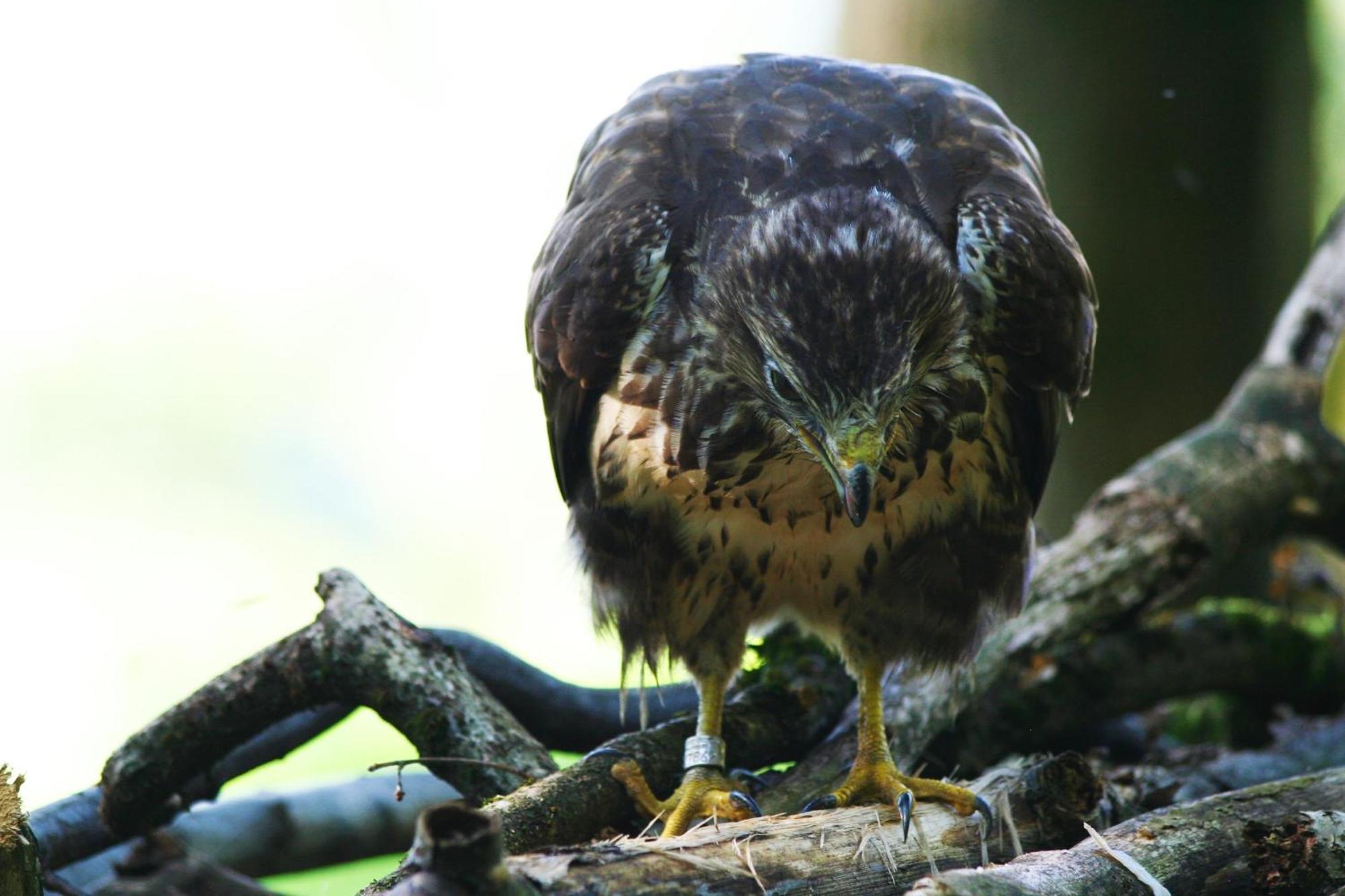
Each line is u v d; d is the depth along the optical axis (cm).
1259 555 1552
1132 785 977
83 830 925
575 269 880
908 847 721
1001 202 859
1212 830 710
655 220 862
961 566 915
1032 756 840
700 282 852
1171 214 1673
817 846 686
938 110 917
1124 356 1675
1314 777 761
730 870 645
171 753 875
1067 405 912
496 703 875
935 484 887
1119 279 1677
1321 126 2111
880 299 792
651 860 631
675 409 860
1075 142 1675
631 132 920
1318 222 2116
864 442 784
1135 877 668
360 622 866
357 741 2014
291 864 1054
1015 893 617
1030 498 936
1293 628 1195
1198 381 1672
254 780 1898
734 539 906
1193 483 1154
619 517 918
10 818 696
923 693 980
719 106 913
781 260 803
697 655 937
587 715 1012
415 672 855
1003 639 1076
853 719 948
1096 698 1098
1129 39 1666
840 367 789
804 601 938
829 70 945
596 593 956
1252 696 1218
